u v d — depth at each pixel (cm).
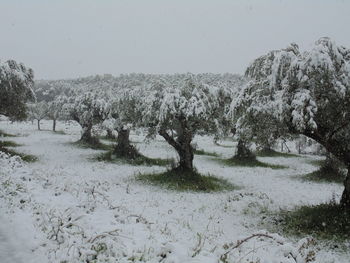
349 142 1138
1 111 2327
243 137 1364
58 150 2831
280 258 647
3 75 2095
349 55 1009
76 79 11538
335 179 1989
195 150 3206
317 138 1112
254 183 1925
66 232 693
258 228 1117
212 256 628
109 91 3167
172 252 614
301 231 1061
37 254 590
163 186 1667
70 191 1171
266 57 1131
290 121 1037
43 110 5338
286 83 1009
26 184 1123
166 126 1717
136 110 1922
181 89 1717
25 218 757
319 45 934
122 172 2027
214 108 1750
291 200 1536
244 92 1223
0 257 573
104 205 1051
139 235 748
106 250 621
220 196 1563
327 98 1006
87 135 3278
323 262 833
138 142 3859
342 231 1012
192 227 1064
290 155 3328
